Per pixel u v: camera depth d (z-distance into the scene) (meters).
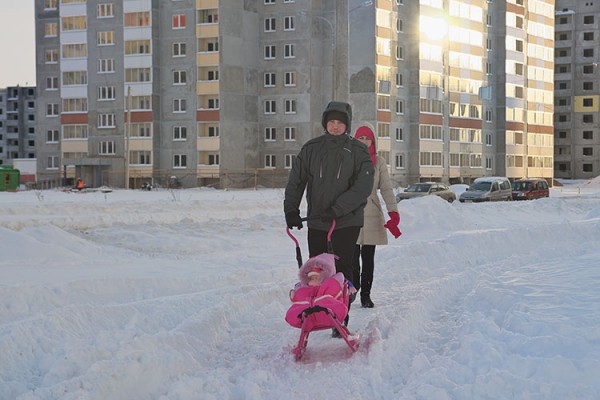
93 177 79.12
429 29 80.69
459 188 51.75
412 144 80.00
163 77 77.12
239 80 76.25
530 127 94.56
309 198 6.92
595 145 113.94
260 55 78.25
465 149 86.25
